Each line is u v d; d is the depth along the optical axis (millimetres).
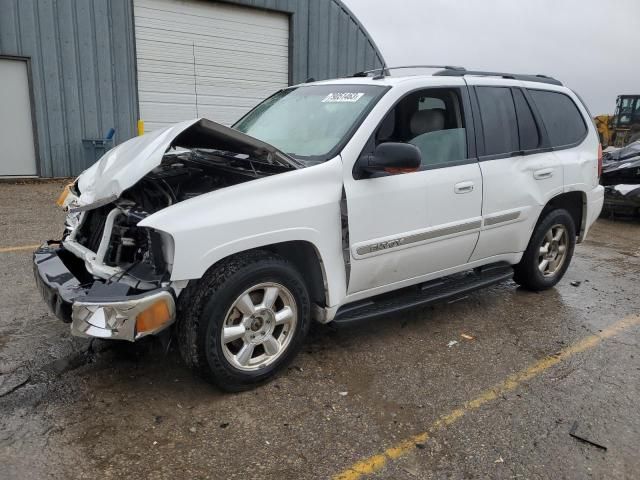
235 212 3057
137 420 2980
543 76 5305
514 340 4199
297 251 3543
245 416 3061
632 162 9383
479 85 4426
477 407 3248
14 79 10945
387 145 3393
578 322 4605
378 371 3633
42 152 11422
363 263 3625
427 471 2674
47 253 3598
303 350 3891
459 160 4164
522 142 4680
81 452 2699
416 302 3994
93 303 2803
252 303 3242
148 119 12719
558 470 2711
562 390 3475
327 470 2654
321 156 3559
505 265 4840
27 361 3553
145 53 12352
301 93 4500
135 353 3707
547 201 4832
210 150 3906
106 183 3223
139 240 3270
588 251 7309
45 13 10922
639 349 4121
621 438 2982
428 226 3922
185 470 2607
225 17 13273
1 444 2730
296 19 14219
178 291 2986
